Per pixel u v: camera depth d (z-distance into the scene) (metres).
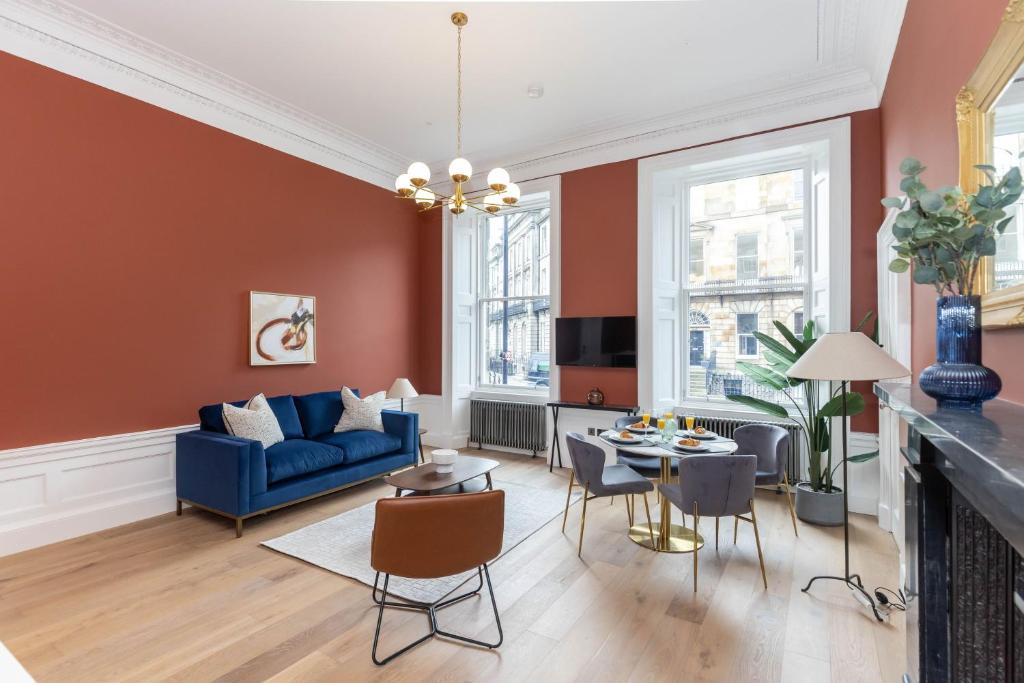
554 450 5.45
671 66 3.94
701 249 5.10
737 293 4.91
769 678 2.04
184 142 4.05
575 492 4.53
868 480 3.96
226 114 4.34
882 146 3.84
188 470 3.73
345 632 2.35
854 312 4.01
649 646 2.25
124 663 2.12
